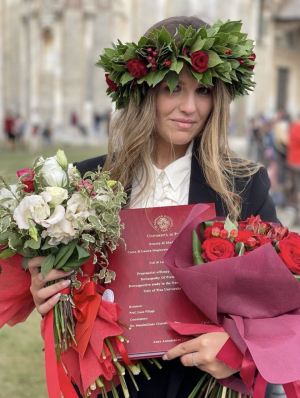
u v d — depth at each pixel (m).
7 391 3.38
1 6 31.78
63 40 27.97
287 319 1.47
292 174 8.66
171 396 1.61
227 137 1.79
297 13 23.06
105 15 27.88
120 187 1.54
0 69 31.48
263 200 1.80
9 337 4.31
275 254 1.42
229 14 29.95
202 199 1.74
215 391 1.61
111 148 1.85
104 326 1.48
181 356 1.52
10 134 21.56
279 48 36.88
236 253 1.50
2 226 1.43
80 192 1.45
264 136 11.92
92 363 1.48
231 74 1.70
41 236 1.44
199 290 1.45
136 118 1.75
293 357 1.36
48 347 1.50
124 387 1.53
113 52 1.74
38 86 29.02
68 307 1.52
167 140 1.73
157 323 1.56
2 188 1.52
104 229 1.43
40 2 28.27
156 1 29.47
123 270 1.60
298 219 7.87
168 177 1.76
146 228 1.63
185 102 1.66
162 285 1.59
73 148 21.53
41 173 1.48
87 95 28.45
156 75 1.62
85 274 1.55
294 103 38.69
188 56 1.63
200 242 1.57
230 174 1.79
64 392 1.52
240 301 1.48
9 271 1.63
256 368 1.44
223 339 1.46
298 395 1.46
